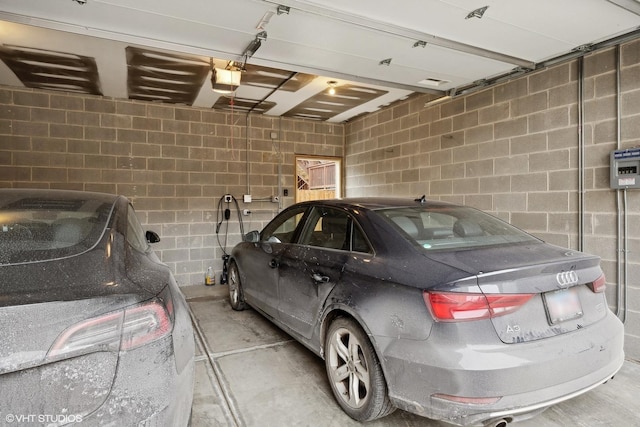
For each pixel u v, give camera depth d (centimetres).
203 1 267
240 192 660
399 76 430
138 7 276
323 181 843
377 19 295
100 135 562
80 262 151
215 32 317
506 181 426
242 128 659
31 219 178
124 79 482
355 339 233
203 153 630
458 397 173
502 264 192
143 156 589
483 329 175
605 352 196
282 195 693
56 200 200
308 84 505
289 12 281
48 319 120
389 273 215
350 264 247
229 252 653
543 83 388
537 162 394
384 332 206
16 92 516
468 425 186
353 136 710
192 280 627
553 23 298
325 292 264
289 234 355
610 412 241
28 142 524
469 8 278
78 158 550
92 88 523
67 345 120
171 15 288
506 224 280
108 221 189
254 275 395
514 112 417
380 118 634
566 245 368
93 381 122
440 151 514
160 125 600
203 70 451
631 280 324
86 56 406
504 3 269
